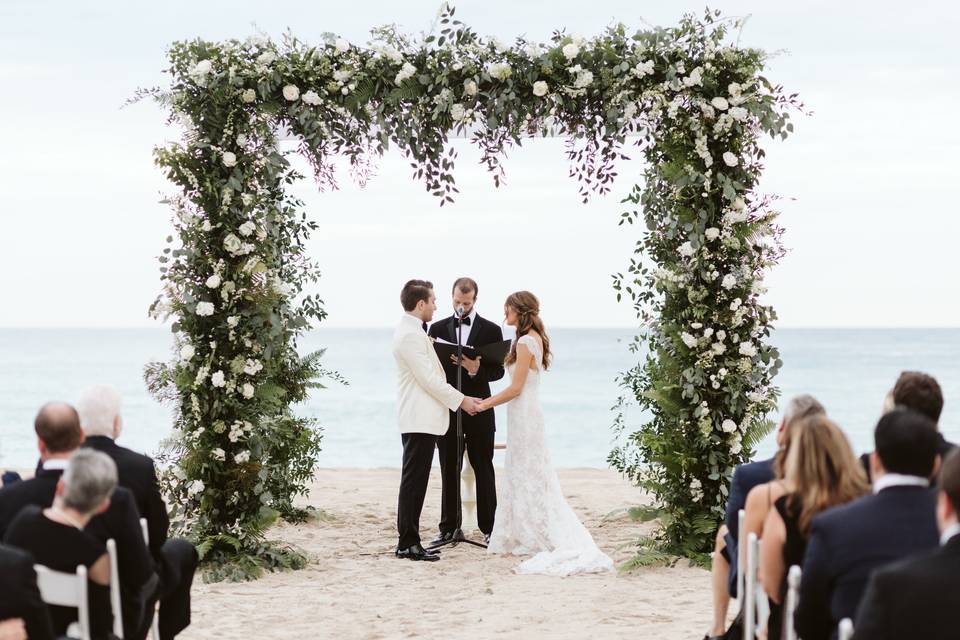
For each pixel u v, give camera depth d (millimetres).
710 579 6723
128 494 3896
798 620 3203
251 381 7031
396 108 6863
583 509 9820
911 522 2992
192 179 6734
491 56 6836
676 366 7133
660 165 6977
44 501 3809
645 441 7168
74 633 3500
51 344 123750
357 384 48031
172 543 4785
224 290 6777
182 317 6871
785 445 3936
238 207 6844
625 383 7426
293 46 6863
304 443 8781
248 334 6910
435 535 8570
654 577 6828
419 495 7559
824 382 46188
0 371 56312
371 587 6641
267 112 6801
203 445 6969
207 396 6910
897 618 2404
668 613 5867
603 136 6879
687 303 7102
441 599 6309
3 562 3059
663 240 7152
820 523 3119
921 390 3957
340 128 6902
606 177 6914
